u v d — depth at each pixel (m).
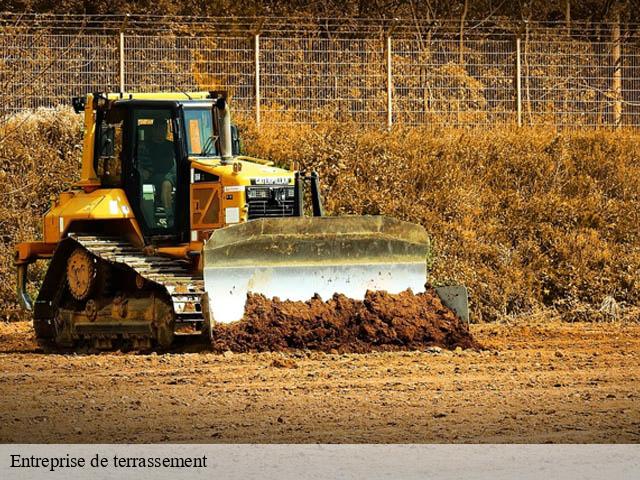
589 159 74.69
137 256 46.56
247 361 41.03
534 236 68.19
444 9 107.31
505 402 33.22
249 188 45.75
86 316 47.56
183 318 42.50
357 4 104.75
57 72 74.81
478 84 79.25
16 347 50.81
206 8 99.12
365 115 77.31
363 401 33.31
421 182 71.19
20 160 70.00
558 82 80.69
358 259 45.09
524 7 108.88
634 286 64.56
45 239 49.47
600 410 32.03
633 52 84.62
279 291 44.03
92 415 31.64
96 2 94.88
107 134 48.22
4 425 30.44
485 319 62.03
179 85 76.06
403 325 44.62
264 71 77.00
